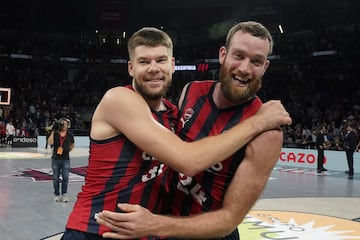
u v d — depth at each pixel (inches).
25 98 1131.9
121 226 70.9
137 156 76.3
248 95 82.2
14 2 1253.1
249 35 79.4
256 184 76.9
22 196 315.6
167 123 85.4
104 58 1273.4
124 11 1285.7
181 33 1318.9
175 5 1293.1
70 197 314.2
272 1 1175.6
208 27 1289.4
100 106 76.8
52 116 1040.2
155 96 77.0
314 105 991.0
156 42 75.7
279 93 1100.5
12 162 574.6
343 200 336.5
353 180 471.5
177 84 1258.6
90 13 1304.1
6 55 1175.0
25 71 1237.1
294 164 638.5
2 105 1038.4
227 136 73.7
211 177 85.0
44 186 365.7
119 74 1325.0
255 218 260.5
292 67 1154.0
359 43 976.9
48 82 1235.2
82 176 440.5
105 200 76.7
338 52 1004.6
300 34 1144.2
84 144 978.1
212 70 1261.1
